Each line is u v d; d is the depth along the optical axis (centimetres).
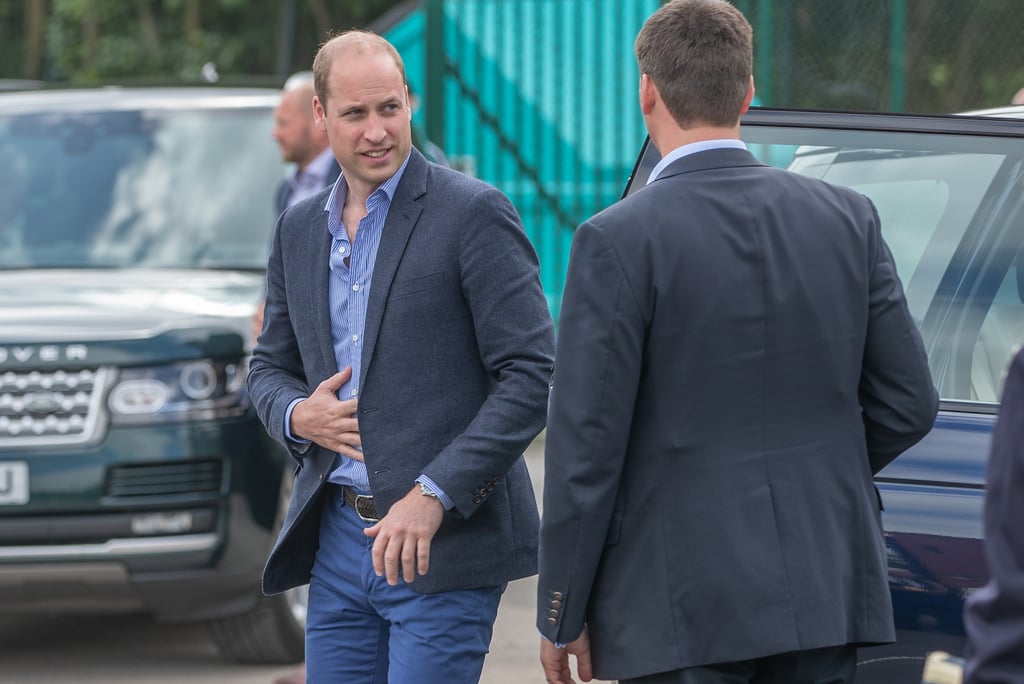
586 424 607
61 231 1455
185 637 1416
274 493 1220
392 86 740
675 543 611
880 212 759
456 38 2522
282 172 1487
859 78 2484
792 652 616
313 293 767
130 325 1189
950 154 761
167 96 1562
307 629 785
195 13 5072
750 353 610
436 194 746
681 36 637
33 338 1170
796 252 620
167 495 1177
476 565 741
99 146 1513
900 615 704
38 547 1162
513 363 725
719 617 602
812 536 609
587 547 615
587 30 2492
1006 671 415
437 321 738
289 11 4347
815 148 762
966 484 710
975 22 2544
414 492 717
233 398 1204
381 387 739
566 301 623
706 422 611
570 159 2505
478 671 756
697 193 625
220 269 1422
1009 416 423
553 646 652
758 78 2492
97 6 5147
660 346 612
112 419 1171
